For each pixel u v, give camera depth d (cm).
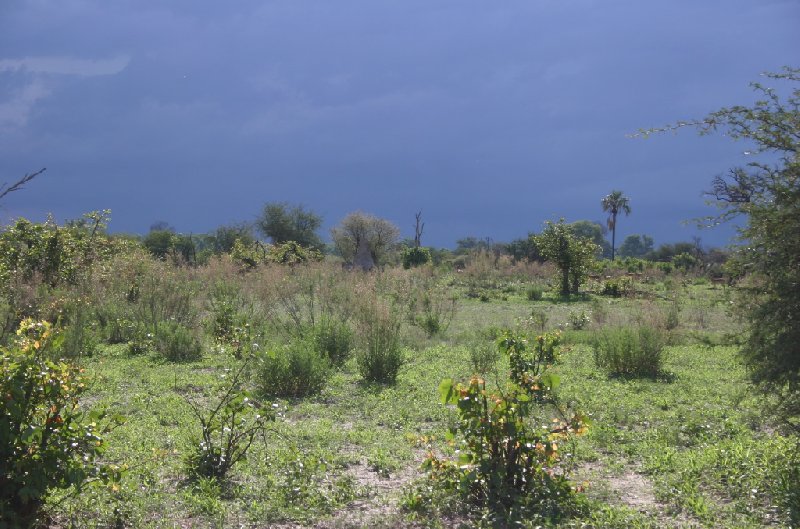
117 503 514
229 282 1905
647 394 1069
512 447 556
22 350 446
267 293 1681
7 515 410
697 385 1154
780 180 577
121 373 1185
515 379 590
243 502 557
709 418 893
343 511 551
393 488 614
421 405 974
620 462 700
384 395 1046
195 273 1964
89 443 449
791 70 580
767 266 574
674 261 5234
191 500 550
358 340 1346
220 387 723
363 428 846
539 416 804
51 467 420
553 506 532
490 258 4134
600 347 1380
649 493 603
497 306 2756
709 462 661
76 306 1433
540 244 3369
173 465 646
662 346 1327
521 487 554
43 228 1798
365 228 5244
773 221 566
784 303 562
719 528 511
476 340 1648
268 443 743
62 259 1770
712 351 1534
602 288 3428
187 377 1164
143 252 2108
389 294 2000
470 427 561
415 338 1688
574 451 709
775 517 528
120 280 1786
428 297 2214
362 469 675
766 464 629
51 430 433
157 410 900
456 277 3881
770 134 579
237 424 650
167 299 1683
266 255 2938
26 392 427
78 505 516
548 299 3119
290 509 539
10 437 411
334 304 1734
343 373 1283
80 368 487
